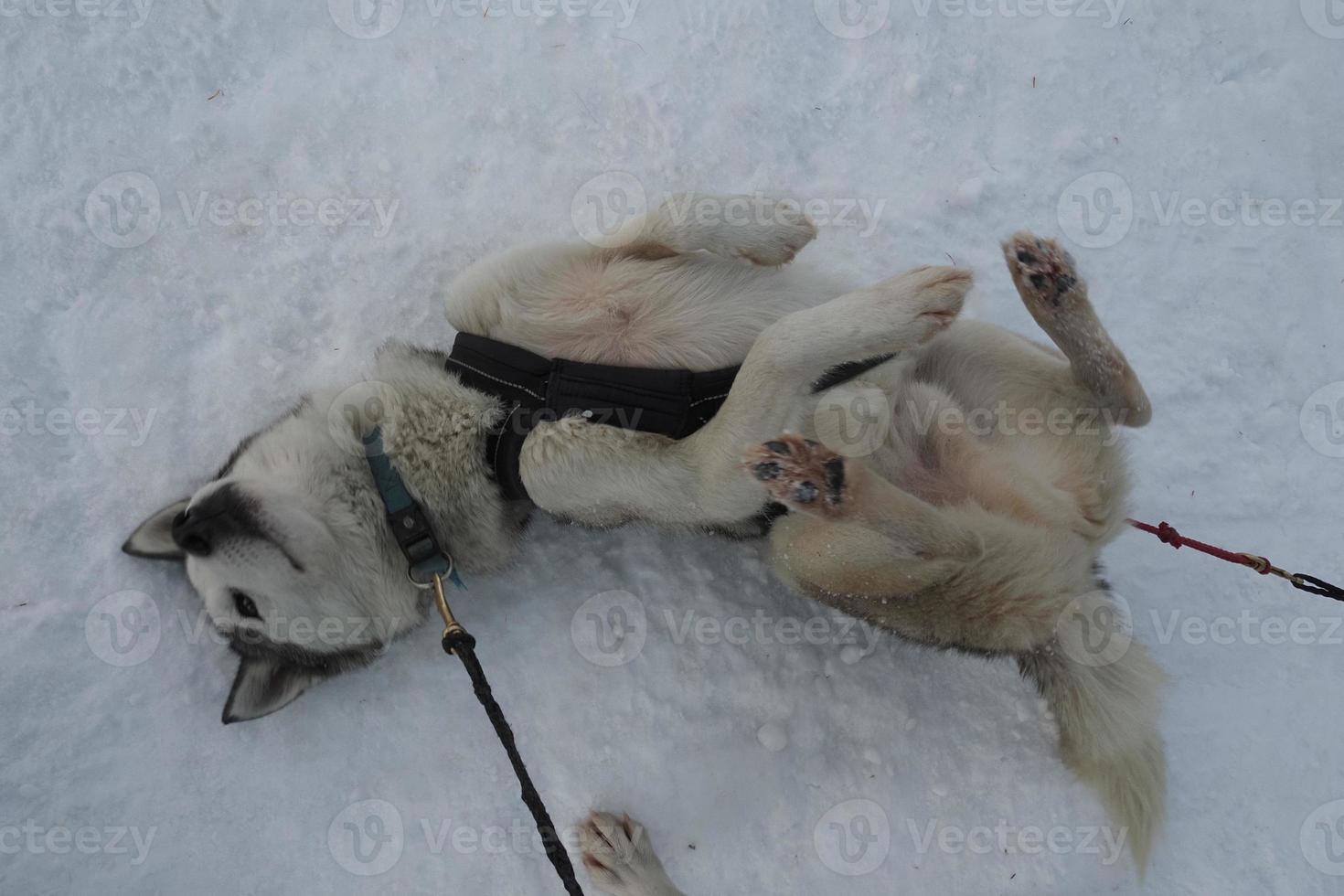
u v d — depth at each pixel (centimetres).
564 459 92
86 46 117
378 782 107
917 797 107
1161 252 118
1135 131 120
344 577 94
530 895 105
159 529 100
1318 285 118
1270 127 121
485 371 93
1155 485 114
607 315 93
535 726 107
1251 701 110
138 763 105
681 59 119
